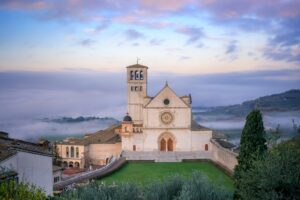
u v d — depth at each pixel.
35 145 51.88
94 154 122.38
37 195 31.52
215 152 112.06
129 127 118.31
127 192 41.50
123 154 116.69
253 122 47.84
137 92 133.38
